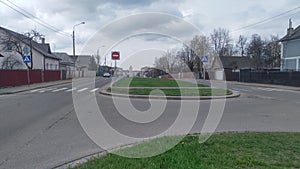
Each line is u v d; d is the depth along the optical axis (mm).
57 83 23609
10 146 4328
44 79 25750
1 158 3764
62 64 46312
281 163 3275
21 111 7984
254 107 9133
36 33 27047
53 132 5277
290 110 8461
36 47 32688
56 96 12562
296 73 20672
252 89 18594
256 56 49688
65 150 4113
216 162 3324
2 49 27844
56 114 7453
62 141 4629
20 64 29234
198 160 3393
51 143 4496
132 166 3188
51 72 27891
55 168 3322
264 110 8445
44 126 5836
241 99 11734
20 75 20203
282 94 14477
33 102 10266
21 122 6273
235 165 3232
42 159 3713
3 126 5828
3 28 28141
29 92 15055
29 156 3840
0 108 8633
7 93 14188
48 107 8859
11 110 8180
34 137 4891
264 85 22594
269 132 5070
